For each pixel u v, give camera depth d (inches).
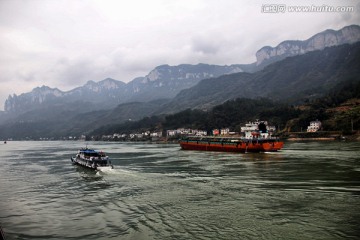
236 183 1948.8
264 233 1059.3
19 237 1123.9
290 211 1299.2
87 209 1461.6
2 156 5315.0
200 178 2204.7
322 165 2632.9
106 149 7101.4
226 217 1245.7
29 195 1829.5
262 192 1665.8
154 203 1507.1
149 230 1132.5
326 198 1496.1
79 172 2810.0
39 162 4013.3
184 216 1278.3
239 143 4522.6
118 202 1562.5
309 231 1066.7
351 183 1833.2
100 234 1120.8
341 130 7352.4
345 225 1114.1
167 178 2263.8
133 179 2269.9
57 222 1279.5
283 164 2812.5
